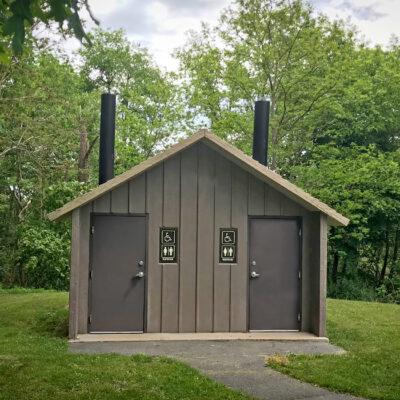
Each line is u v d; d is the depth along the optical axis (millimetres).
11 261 21641
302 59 22156
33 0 3576
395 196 24094
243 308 10688
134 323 10391
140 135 27312
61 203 19172
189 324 10531
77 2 3686
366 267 27094
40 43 17891
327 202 23531
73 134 19891
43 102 19156
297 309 10828
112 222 10375
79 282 10234
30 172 20172
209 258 10625
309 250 10875
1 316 12234
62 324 11141
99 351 8961
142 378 7160
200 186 10633
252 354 8992
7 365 7613
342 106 25156
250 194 10758
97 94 28750
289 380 7465
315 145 26141
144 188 10484
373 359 8586
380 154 23859
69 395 6422
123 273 10383
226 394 6645
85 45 3762
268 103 12555
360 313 13203
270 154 23078
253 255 10742
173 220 10555
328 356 8789
